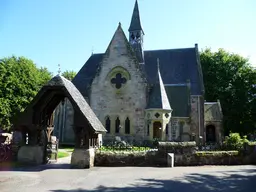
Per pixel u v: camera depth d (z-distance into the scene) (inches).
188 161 685.3
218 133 1818.4
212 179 476.7
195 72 1523.1
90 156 621.0
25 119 639.1
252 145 733.9
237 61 2081.7
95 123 668.1
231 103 1973.4
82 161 608.7
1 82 1268.5
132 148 781.9
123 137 1261.1
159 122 1232.2
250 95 1935.3
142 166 658.2
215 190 389.7
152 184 428.5
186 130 1312.7
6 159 681.6
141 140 1235.9
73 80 1646.2
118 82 1332.4
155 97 1251.8
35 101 641.0
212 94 2074.3
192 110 1371.8
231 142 778.8
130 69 1325.0
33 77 1451.8
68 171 553.3
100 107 1325.0
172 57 1636.3
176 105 1354.6
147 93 1284.4
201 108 1390.3
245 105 1894.7
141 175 515.5
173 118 1312.7
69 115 1489.9
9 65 1373.0
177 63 1595.7
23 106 1315.2
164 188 400.2
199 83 1456.7
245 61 2079.2
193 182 448.1
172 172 557.6
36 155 643.5
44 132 693.3
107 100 1325.0
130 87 1307.8
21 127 660.7
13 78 1317.7
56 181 442.6
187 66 1566.2
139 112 1269.7
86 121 615.8
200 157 693.3
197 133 1326.3
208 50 2295.8
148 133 1215.6
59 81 644.7
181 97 1382.9
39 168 589.3
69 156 888.3
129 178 480.7
